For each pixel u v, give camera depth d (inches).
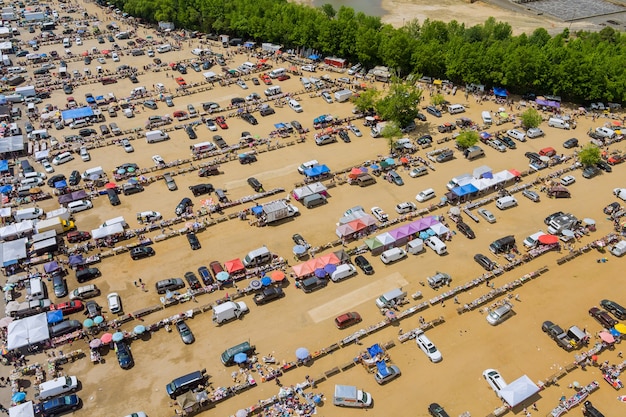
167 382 2637.8
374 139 4881.9
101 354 2787.9
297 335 2903.5
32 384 2623.0
